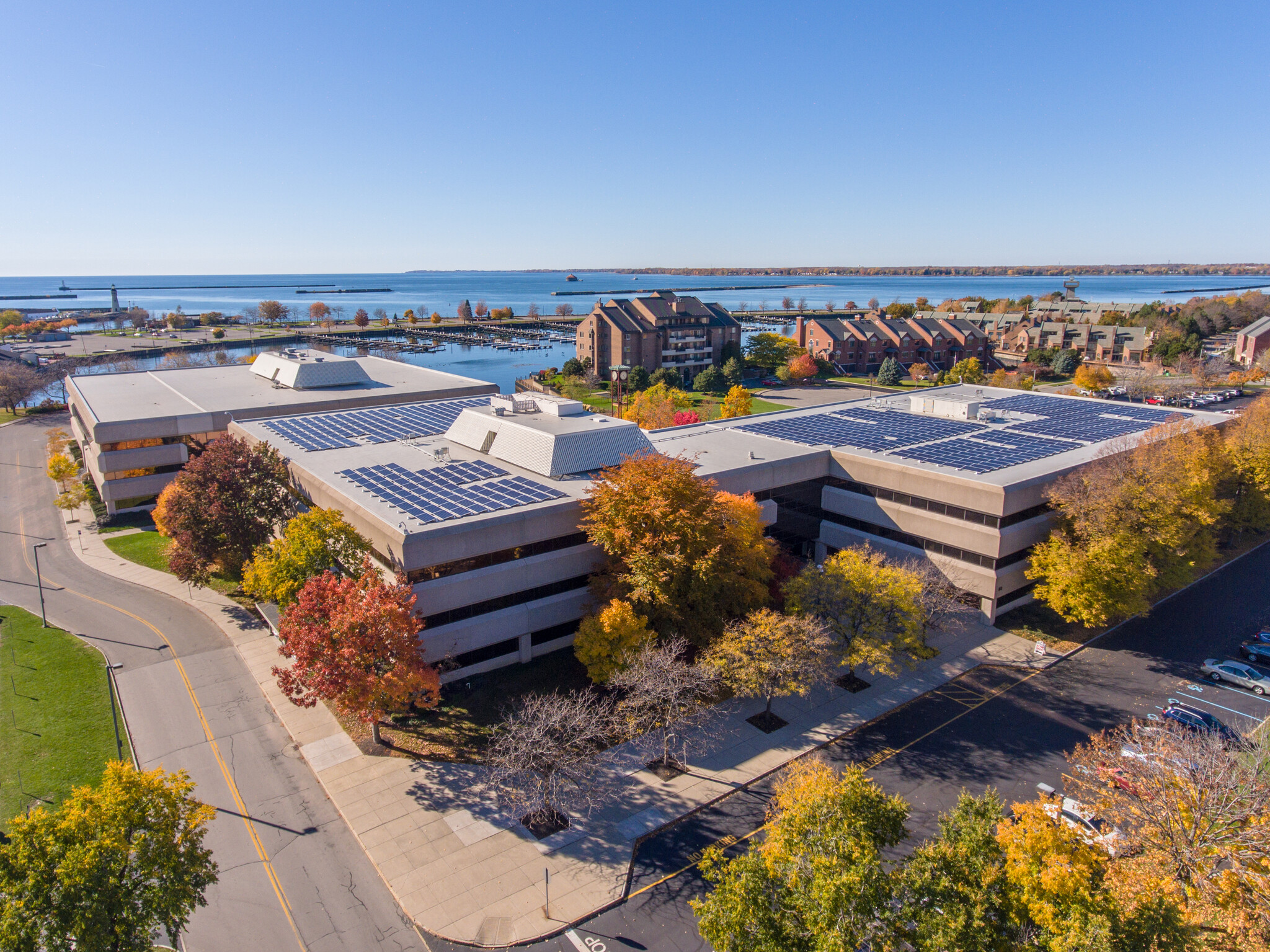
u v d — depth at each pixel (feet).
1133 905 71.56
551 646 159.33
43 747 129.80
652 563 138.31
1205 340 646.74
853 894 71.46
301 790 120.06
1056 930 69.77
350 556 150.51
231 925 95.40
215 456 182.91
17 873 74.02
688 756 129.18
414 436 218.18
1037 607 182.19
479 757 127.85
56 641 167.43
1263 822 81.97
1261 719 137.59
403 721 137.49
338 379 302.86
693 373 543.80
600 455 180.14
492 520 145.07
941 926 70.13
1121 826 102.06
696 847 108.99
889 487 189.26
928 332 577.02
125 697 145.59
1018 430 228.22
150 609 183.52
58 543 226.17
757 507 162.09
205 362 591.78
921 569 169.37
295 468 187.21
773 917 75.31
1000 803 83.30
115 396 280.51
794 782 91.81
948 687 150.30
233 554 181.68
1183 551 168.25
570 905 98.53
